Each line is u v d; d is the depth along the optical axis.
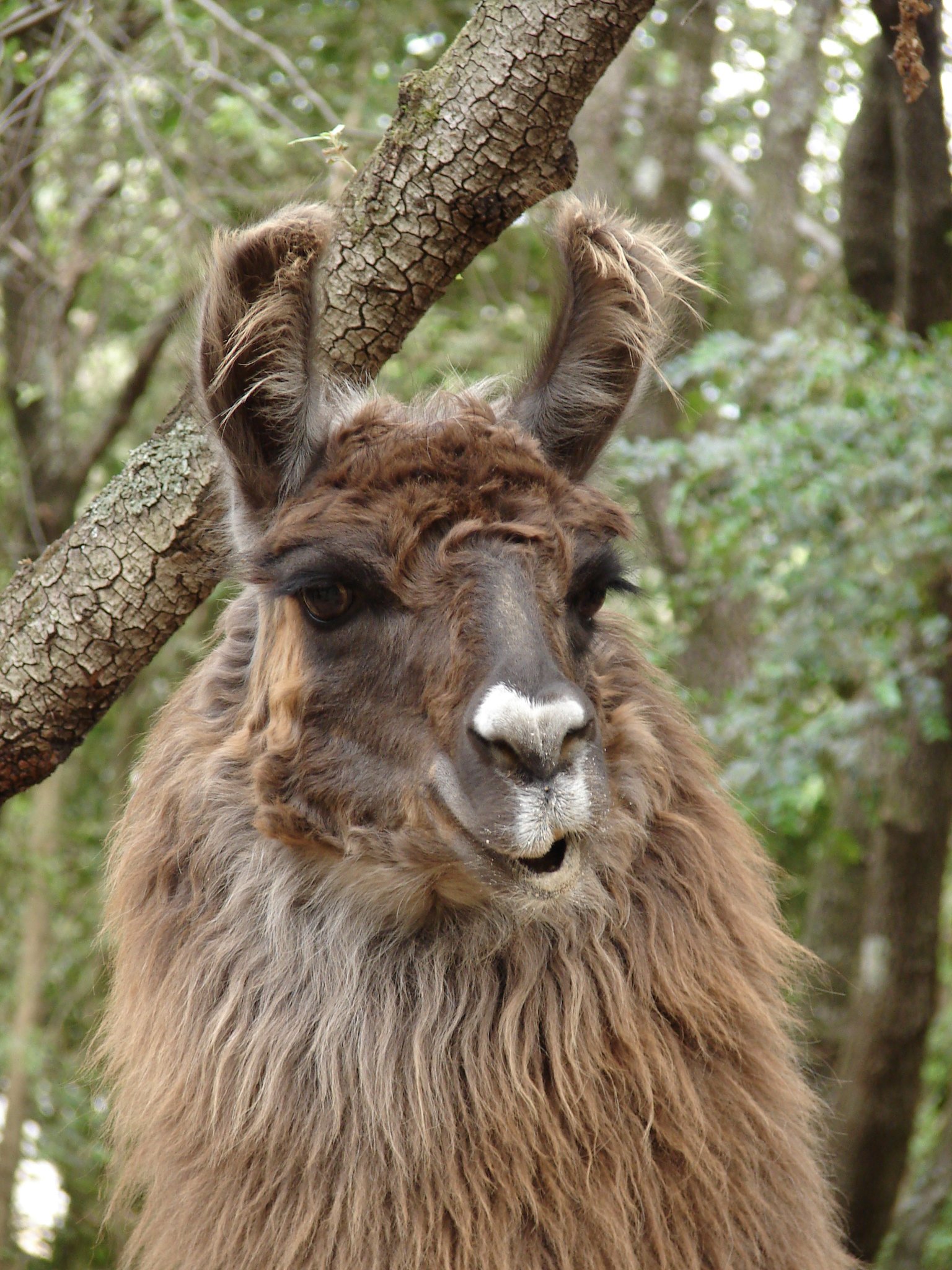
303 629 4.59
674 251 5.37
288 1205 4.44
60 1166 13.49
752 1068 4.67
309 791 4.57
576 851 4.07
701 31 12.91
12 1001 15.20
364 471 4.47
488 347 13.83
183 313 4.89
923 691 9.02
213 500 5.12
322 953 4.73
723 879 4.91
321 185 5.15
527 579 4.23
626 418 5.15
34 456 12.50
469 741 4.02
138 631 5.32
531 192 4.90
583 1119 4.45
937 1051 15.76
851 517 9.06
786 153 13.23
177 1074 4.68
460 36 4.80
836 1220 6.18
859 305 10.06
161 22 11.39
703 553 9.94
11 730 5.43
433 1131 4.46
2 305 12.55
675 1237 4.40
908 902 10.09
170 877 4.92
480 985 4.62
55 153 11.07
